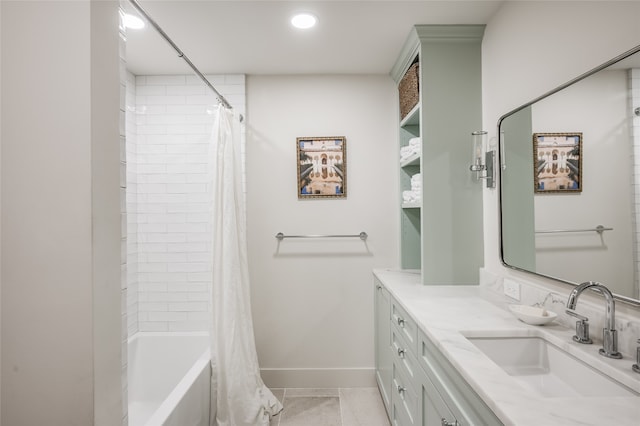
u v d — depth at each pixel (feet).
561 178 4.64
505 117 6.06
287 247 9.33
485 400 2.90
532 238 5.29
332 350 9.34
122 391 3.28
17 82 2.70
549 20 4.98
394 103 9.36
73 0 2.70
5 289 2.70
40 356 2.69
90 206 2.69
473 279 7.18
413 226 9.14
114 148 3.01
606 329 3.67
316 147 9.25
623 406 2.73
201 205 9.13
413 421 5.49
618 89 3.77
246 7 6.15
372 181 9.33
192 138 9.13
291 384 9.26
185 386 6.13
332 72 9.19
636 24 3.66
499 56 6.39
